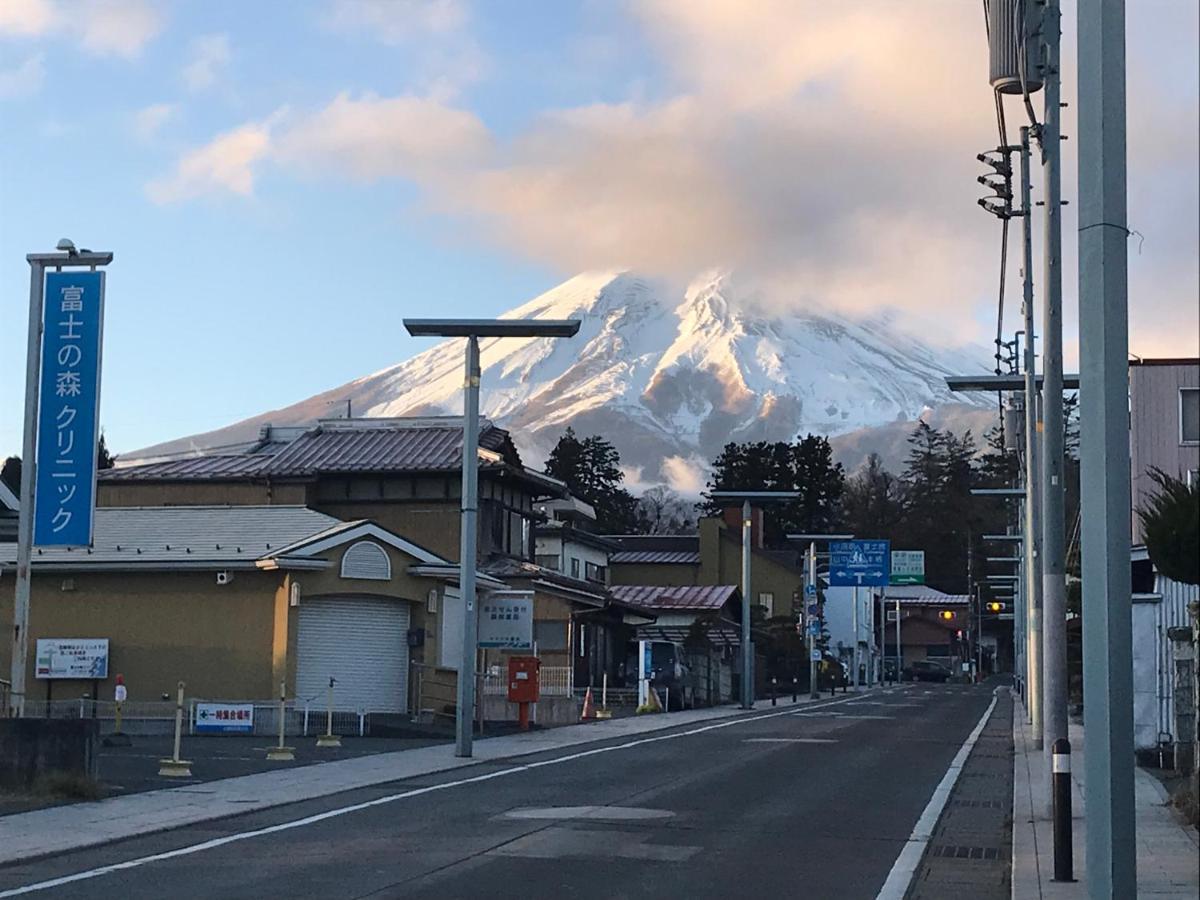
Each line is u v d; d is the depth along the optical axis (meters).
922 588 145.12
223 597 33.38
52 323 22.59
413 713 34.97
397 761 25.33
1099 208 10.09
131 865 13.60
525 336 27.17
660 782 22.00
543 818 17.27
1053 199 22.80
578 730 36.25
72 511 22.20
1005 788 22.08
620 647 62.44
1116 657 9.78
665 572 92.25
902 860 14.37
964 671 124.00
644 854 14.40
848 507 151.38
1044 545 23.22
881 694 78.12
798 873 13.44
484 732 33.62
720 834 16.02
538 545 64.81
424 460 47.41
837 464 126.12
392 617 35.19
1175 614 26.62
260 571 33.12
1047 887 12.36
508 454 51.28
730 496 55.31
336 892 12.05
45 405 22.47
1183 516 9.89
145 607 33.62
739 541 92.75
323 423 50.81
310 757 25.78
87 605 33.88
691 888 12.48
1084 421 10.09
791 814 18.06
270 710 32.25
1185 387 37.62
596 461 128.50
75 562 33.59
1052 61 21.70
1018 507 67.81
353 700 34.25
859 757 27.66
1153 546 10.09
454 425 50.06
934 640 141.25
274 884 12.46
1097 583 9.91
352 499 47.78
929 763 26.58
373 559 34.44
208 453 54.91
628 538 100.88
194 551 33.97
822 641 88.81
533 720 40.00
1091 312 10.09
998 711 52.66
